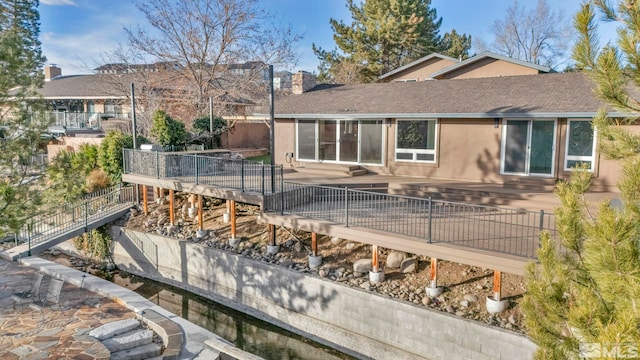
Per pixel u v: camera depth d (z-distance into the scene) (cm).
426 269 1108
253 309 1266
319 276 1131
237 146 2947
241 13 2631
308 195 1362
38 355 799
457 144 1533
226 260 1321
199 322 1277
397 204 1315
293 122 1859
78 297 1101
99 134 2870
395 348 990
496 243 932
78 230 1566
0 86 945
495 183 1465
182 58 2650
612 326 371
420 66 2794
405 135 1638
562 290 486
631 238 401
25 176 1052
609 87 446
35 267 1315
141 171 1711
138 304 1041
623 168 438
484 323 887
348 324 1062
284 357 1081
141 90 2681
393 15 3612
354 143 1745
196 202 1717
